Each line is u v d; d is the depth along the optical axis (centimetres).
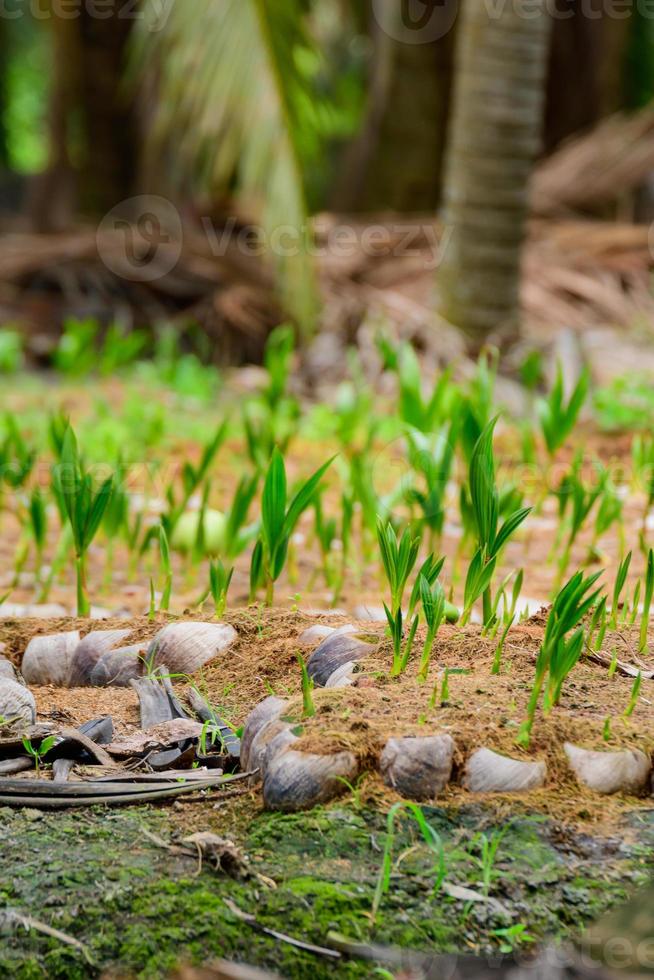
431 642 428
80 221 2303
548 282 1664
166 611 552
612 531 806
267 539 527
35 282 1723
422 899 328
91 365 1481
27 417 1165
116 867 336
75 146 2412
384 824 354
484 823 356
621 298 1656
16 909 319
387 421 1062
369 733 376
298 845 347
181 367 1361
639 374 1312
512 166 1364
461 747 375
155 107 2056
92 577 711
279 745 376
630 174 1969
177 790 379
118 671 485
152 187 2084
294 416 1029
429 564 439
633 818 361
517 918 325
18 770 397
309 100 1249
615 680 443
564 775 375
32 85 4006
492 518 480
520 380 1315
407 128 2339
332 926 320
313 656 466
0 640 518
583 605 385
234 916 320
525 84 1355
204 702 439
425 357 1353
